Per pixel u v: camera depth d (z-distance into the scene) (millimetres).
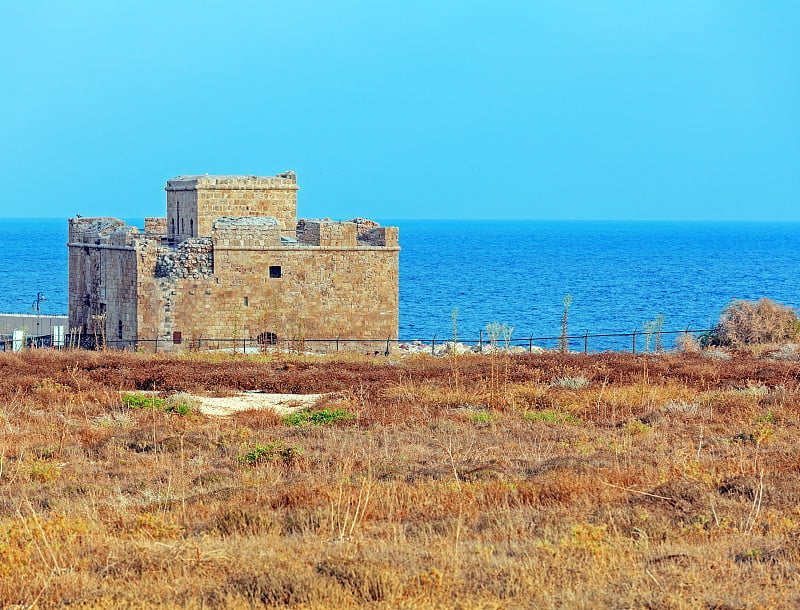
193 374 111688
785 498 51562
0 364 118750
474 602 36188
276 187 186250
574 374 109312
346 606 36406
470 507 52188
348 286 177875
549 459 65000
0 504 56281
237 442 76062
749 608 35094
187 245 170250
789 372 105875
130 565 42375
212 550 43375
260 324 173250
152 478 63688
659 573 39281
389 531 47031
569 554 41781
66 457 72625
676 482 53375
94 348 180625
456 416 87375
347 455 68250
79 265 198125
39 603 38875
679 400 88875
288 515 50531
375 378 111062
